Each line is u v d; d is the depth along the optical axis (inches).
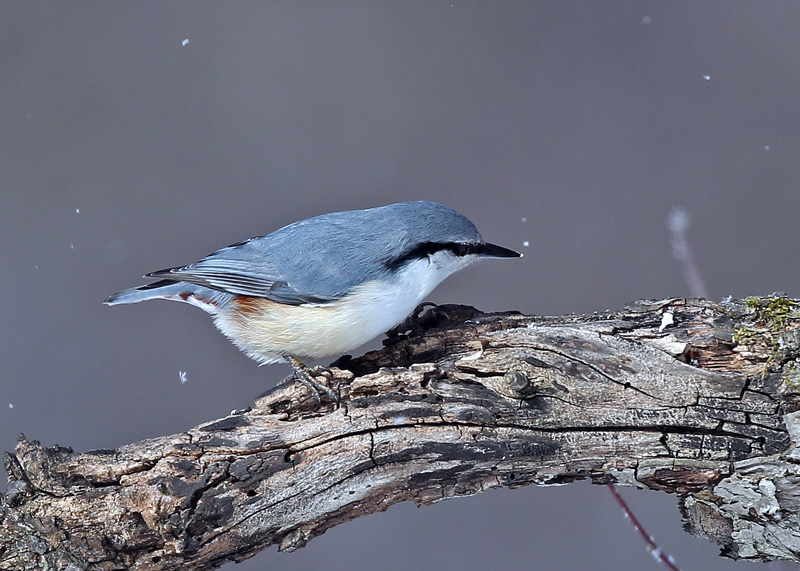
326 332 153.1
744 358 151.0
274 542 151.4
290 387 151.6
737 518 150.9
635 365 151.2
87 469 151.3
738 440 150.8
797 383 150.7
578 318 151.9
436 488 151.3
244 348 153.6
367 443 151.3
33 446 151.5
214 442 151.3
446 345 152.3
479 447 151.2
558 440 151.1
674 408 150.9
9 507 151.3
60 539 151.2
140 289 154.2
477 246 153.5
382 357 152.4
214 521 151.2
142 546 151.3
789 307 151.2
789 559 150.8
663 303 151.6
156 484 151.2
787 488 150.6
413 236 153.1
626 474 151.0
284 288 153.0
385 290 152.9
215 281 153.4
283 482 151.3
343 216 153.5
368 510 151.4
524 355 151.3
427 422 151.3
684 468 150.9
